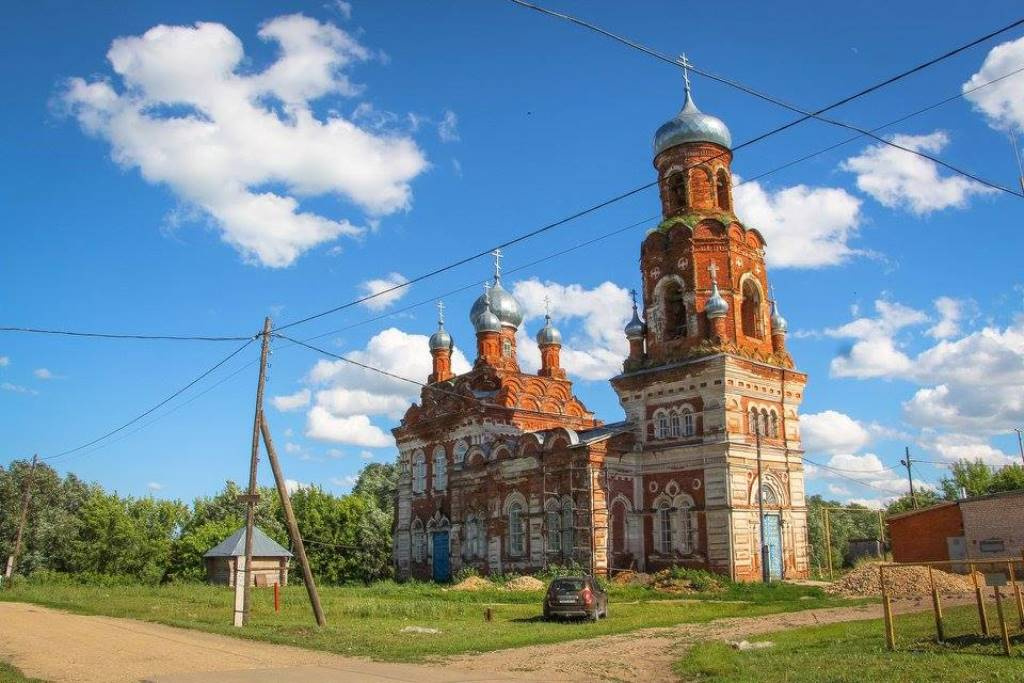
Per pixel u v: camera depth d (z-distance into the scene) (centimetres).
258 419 3344
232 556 6550
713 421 4866
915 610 3089
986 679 1568
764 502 4969
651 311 5375
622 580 4703
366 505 8388
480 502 5784
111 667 1944
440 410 6600
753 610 3431
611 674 1834
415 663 2027
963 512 4703
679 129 5450
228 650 2281
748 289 5347
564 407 6631
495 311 7012
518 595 4194
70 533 8431
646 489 5150
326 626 2897
